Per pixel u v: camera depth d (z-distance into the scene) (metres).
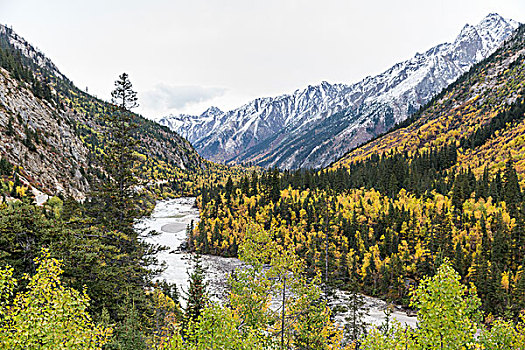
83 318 13.82
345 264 65.94
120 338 23.89
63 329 12.17
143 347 24.77
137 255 31.42
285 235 82.31
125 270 28.02
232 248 90.19
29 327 11.20
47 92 165.12
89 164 142.75
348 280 65.50
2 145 99.50
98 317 23.45
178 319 32.03
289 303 22.94
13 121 112.69
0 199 72.69
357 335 39.09
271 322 22.50
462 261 61.81
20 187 85.31
